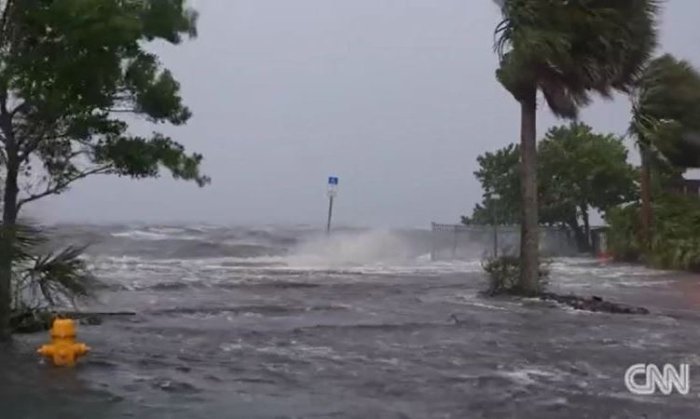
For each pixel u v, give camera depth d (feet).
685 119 104.68
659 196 117.19
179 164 44.93
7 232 39.22
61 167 43.86
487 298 63.26
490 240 129.39
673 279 87.61
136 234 166.40
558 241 135.33
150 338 42.22
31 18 38.70
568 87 63.21
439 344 41.39
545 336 44.37
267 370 34.35
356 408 27.89
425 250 135.85
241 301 59.98
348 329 46.11
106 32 38.65
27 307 42.14
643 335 45.14
